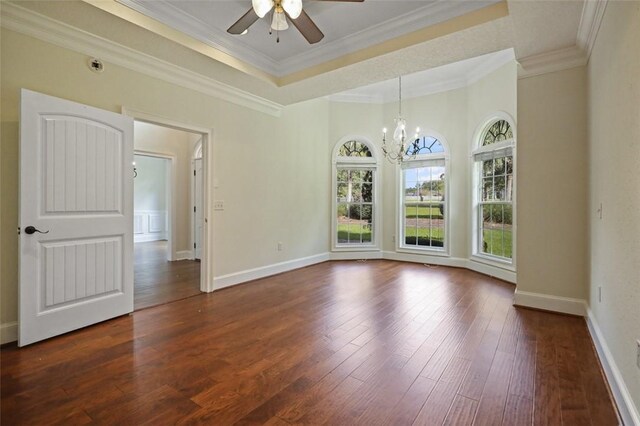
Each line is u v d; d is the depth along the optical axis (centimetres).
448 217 555
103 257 284
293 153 529
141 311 319
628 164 167
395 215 615
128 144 303
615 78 191
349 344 245
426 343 246
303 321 295
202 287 393
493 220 483
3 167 241
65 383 190
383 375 200
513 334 262
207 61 326
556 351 232
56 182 250
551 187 315
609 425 156
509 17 247
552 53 301
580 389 185
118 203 295
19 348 233
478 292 391
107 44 287
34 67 251
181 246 627
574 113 303
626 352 165
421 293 388
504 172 458
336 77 364
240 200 432
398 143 586
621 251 179
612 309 196
